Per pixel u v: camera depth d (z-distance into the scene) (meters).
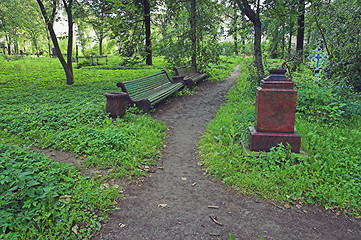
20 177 3.24
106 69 20.97
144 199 3.49
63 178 3.69
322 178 3.74
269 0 10.48
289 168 3.85
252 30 11.76
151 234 2.81
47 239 2.62
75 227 2.83
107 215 3.11
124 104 6.74
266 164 4.05
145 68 20.36
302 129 5.42
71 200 3.24
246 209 3.26
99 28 15.17
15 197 3.08
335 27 7.91
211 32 13.88
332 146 4.66
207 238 2.76
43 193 3.20
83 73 17.86
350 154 4.36
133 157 4.57
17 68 20.23
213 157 4.52
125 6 13.58
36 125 6.06
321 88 6.88
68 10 12.38
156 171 4.31
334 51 7.59
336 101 6.47
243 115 6.64
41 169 3.84
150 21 21.05
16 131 5.86
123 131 5.53
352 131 5.15
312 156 4.09
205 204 3.37
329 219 3.09
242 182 3.77
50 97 9.38
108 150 4.75
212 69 16.61
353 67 6.86
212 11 13.84
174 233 2.83
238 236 2.79
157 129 6.16
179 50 13.58
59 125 6.02
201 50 14.05
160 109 8.23
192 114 7.68
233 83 13.09
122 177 3.99
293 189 3.53
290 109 4.36
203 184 3.87
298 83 8.05
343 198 3.37
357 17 7.24
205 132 6.02
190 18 13.52
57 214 2.96
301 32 14.82
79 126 5.90
